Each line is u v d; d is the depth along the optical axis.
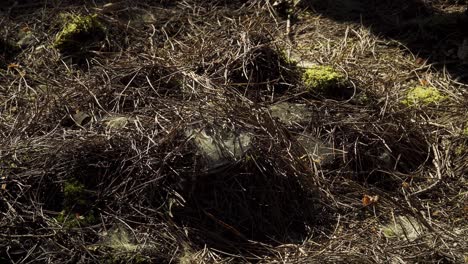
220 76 4.77
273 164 4.07
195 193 4.00
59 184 4.01
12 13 5.80
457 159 4.44
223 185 4.02
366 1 5.94
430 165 4.43
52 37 5.46
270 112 4.39
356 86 4.75
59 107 4.56
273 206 4.03
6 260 3.75
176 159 4.00
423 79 5.05
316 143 4.37
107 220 3.91
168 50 5.20
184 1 5.88
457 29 5.51
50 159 4.07
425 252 3.79
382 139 4.39
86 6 5.79
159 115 4.28
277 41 5.25
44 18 5.66
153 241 3.83
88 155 4.08
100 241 3.82
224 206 4.01
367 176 4.33
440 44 5.41
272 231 3.99
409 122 4.54
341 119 4.52
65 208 3.94
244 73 4.74
